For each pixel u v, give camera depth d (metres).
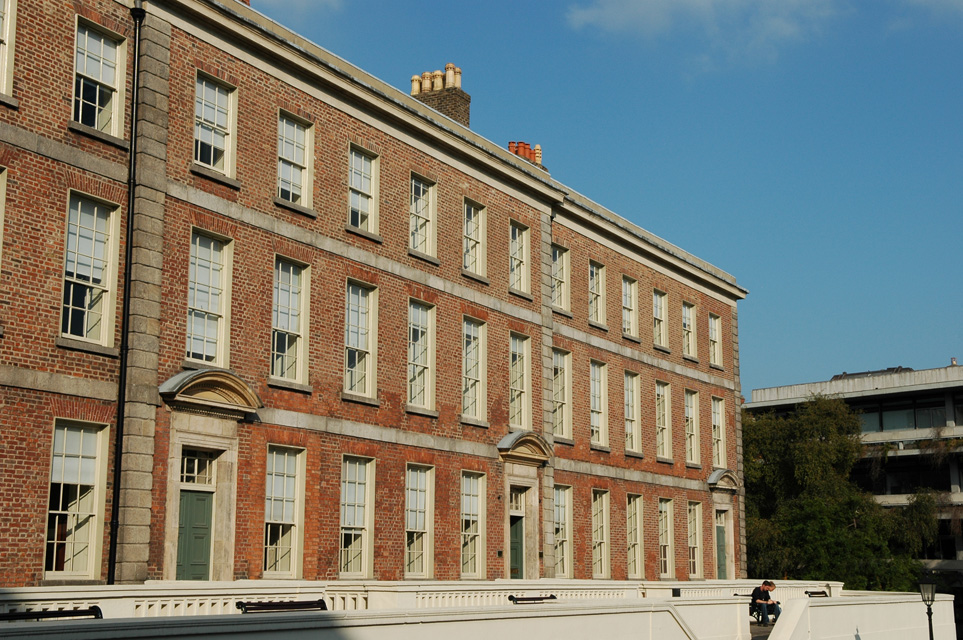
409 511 27.95
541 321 33.91
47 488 19.36
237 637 12.33
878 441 75.88
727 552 44.19
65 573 19.61
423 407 28.73
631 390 39.44
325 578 24.89
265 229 24.41
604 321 38.00
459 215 30.84
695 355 43.84
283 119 25.45
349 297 26.88
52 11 20.41
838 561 52.47
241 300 23.62
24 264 19.45
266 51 24.70
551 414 33.88
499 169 32.25
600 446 36.50
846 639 26.66
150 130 21.75
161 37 22.30
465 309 30.62
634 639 19.42
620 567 36.88
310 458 24.84
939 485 72.31
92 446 20.45
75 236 20.58
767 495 59.28
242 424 23.22
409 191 29.00
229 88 24.06
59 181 20.20
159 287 21.62
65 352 19.97
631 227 39.97
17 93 19.64
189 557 21.88
